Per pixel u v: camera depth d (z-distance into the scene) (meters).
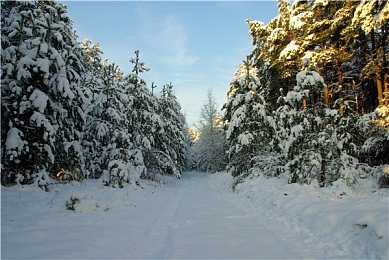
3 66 7.78
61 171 10.15
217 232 6.07
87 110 13.87
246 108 14.14
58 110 9.13
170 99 25.30
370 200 6.39
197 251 4.79
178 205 10.45
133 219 7.12
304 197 8.06
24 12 8.24
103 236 5.35
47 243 4.62
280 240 5.47
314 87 9.41
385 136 10.30
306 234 5.73
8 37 8.74
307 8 14.90
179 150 28.66
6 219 5.71
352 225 5.06
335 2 13.89
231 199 11.79
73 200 7.20
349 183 8.82
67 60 9.89
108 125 12.91
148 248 5.46
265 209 8.48
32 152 8.55
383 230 4.30
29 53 8.26
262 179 12.22
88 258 4.23
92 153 13.79
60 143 9.94
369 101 21.22
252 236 5.72
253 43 19.72
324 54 13.16
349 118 10.48
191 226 6.71
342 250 4.66
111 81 13.44
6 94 8.13
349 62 18.19
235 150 14.63
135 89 16.39
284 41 16.73
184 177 30.53
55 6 10.18
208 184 20.89
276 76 17.62
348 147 9.67
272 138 13.67
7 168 8.34
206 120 32.78
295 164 9.75
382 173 9.38
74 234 5.25
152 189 13.57
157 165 18.36
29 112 8.44
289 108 10.98
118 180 11.84
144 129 16.94
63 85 8.59
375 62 13.07
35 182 8.37
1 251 4.10
